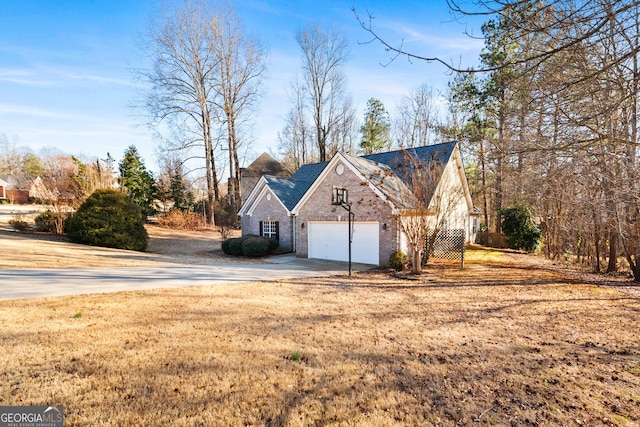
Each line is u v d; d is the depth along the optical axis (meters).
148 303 7.50
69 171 26.48
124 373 4.21
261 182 22.97
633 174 6.66
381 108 39.66
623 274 12.99
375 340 5.67
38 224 21.17
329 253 17.17
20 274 10.20
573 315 7.36
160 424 3.25
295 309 7.58
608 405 3.71
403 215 13.62
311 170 25.84
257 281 11.07
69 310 6.65
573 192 9.88
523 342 5.68
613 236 13.13
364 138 40.09
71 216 19.95
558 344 5.59
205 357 4.76
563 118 5.56
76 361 4.47
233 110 33.72
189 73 30.73
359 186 15.68
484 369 4.61
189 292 8.84
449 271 13.62
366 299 8.80
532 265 15.56
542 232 21.05
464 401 3.78
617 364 4.80
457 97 25.94
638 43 4.93
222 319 6.61
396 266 13.87
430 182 14.00
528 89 5.51
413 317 7.13
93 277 10.44
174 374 4.23
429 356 5.04
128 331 5.66
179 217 31.69
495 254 19.55
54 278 9.89
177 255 18.39
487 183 26.86
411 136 37.97
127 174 32.53
